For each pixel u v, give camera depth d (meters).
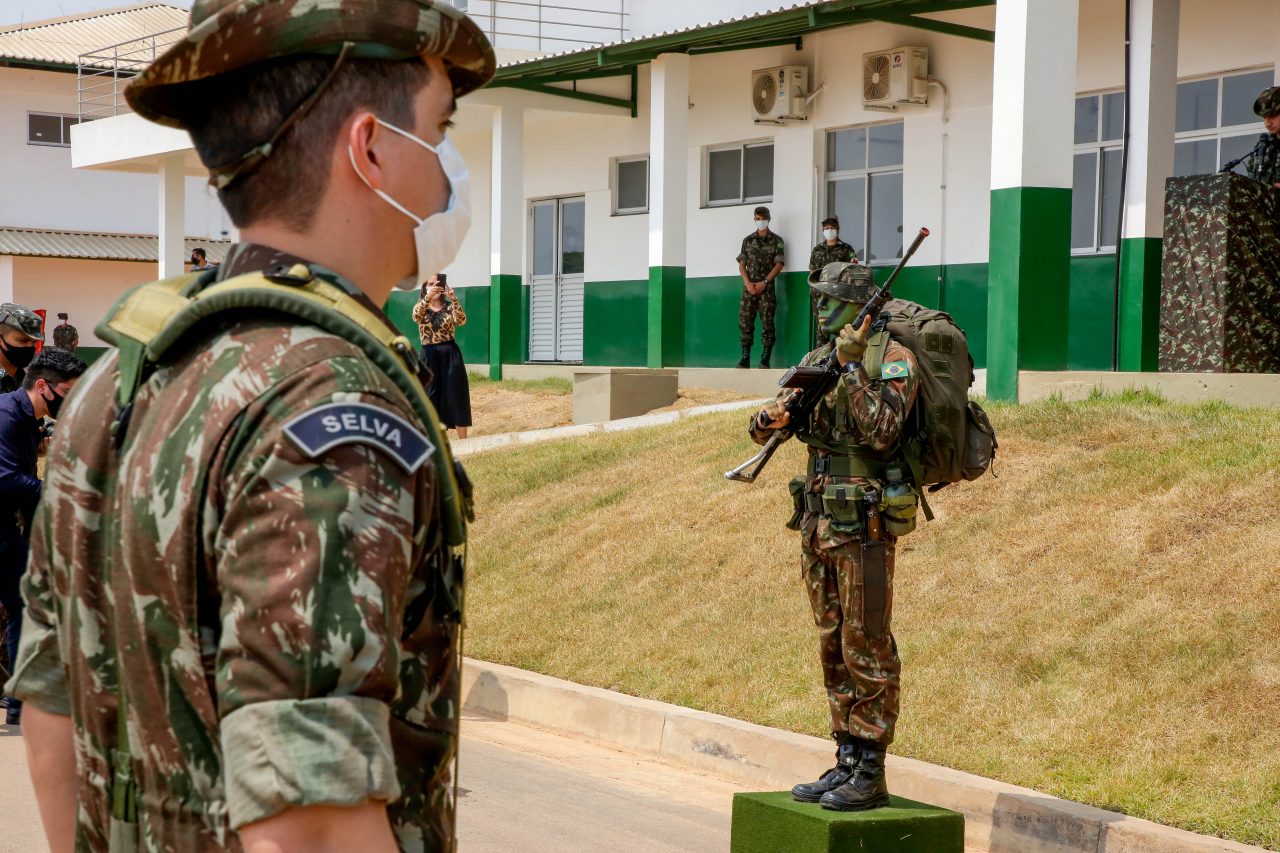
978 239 15.81
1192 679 5.89
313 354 1.41
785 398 5.12
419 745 1.52
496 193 19.64
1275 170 9.38
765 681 7.04
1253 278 9.35
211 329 1.48
